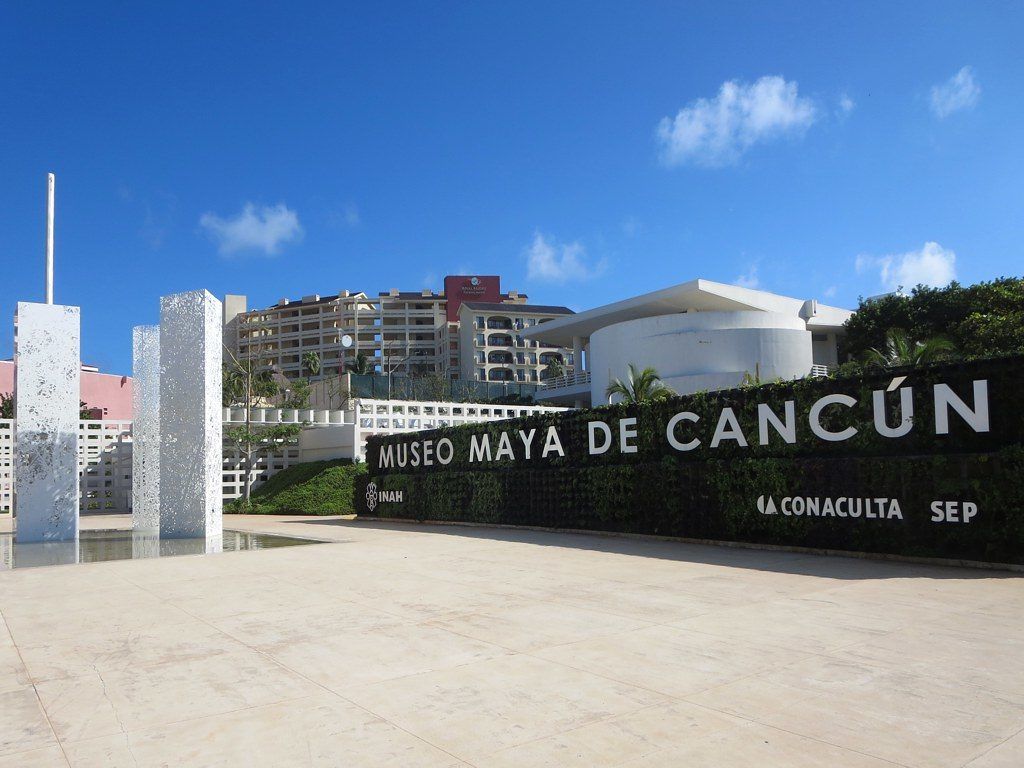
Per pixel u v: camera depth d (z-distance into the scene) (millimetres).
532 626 7633
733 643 6730
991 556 10938
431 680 5793
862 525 12555
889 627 7262
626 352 46625
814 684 5449
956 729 4516
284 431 35438
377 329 115250
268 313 118438
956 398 11602
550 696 5320
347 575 11703
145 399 23828
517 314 107750
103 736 4742
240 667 6305
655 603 8781
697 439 15703
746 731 4551
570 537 17609
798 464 13586
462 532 20125
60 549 16797
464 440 22969
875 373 12688
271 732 4738
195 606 9242
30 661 6680
